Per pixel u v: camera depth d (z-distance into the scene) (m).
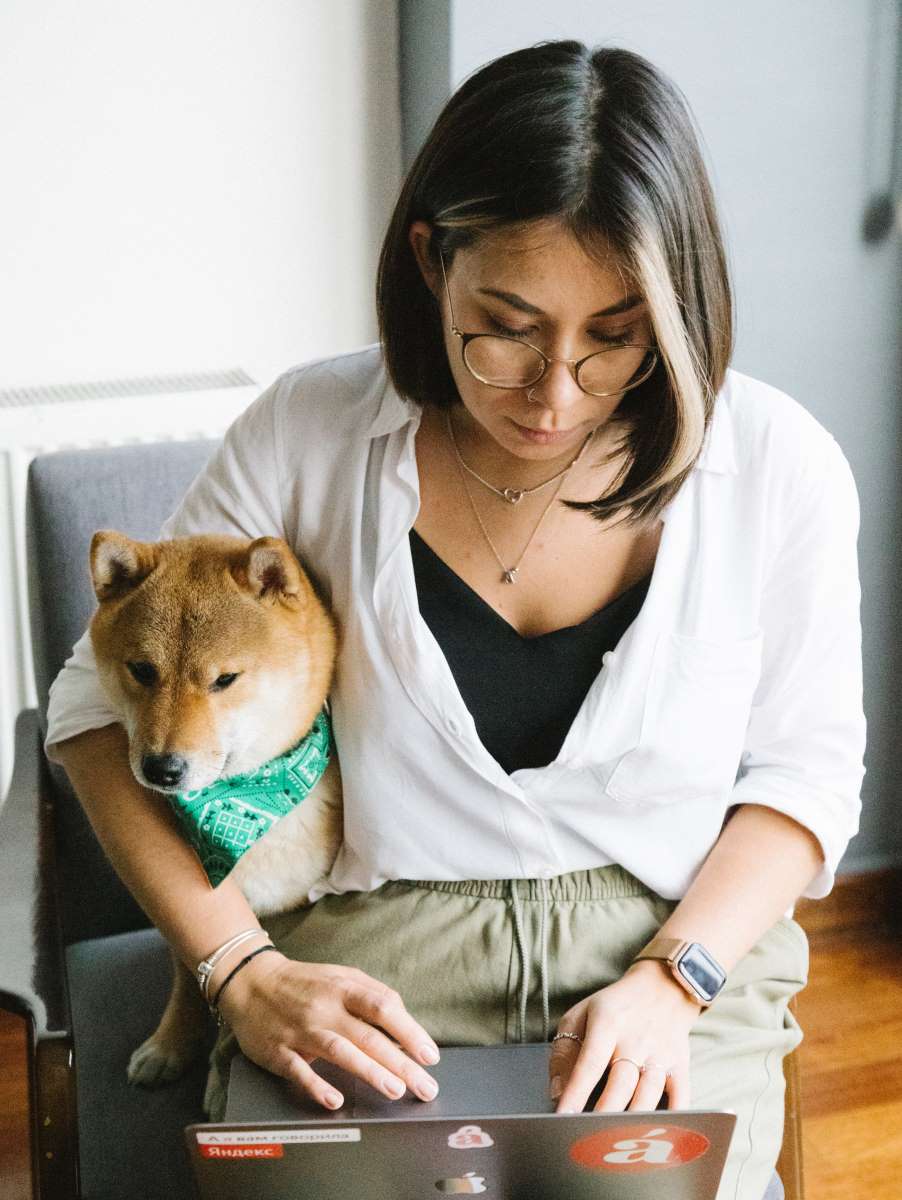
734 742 1.11
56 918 1.17
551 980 1.09
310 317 1.99
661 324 0.93
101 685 1.21
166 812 1.16
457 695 1.06
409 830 1.11
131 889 1.14
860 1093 1.86
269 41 1.84
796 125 1.85
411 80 1.88
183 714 1.12
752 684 1.10
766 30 1.80
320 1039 0.99
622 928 1.11
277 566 1.13
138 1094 1.25
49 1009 1.05
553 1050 1.02
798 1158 1.23
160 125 1.84
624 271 0.91
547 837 1.09
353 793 1.13
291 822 1.18
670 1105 0.99
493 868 1.10
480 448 1.10
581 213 0.90
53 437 1.80
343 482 1.13
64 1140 1.04
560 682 1.09
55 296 1.87
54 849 1.32
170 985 1.39
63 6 1.76
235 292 1.94
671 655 1.07
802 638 1.13
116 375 1.93
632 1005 1.02
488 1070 1.01
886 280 1.97
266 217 1.92
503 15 1.72
